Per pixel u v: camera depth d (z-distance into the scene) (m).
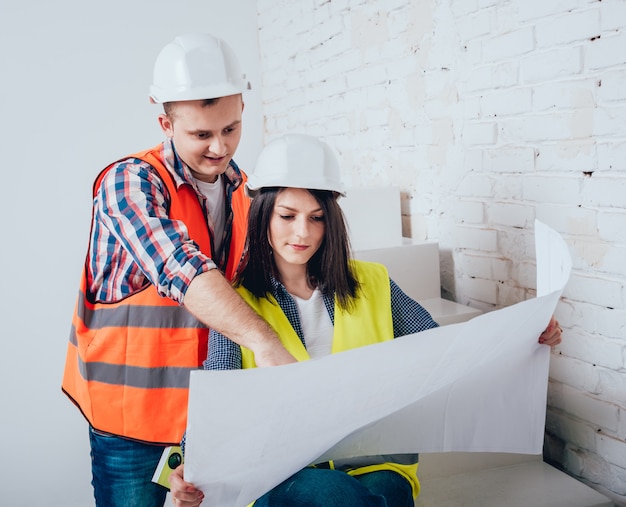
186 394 1.44
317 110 2.97
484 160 1.93
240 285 1.31
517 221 1.83
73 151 3.38
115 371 1.43
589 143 1.57
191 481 0.88
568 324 1.70
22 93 3.29
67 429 3.23
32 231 3.36
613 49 1.48
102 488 1.50
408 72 2.26
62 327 3.41
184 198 1.42
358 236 2.20
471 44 1.94
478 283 2.02
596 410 1.65
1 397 3.29
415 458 1.26
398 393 0.98
